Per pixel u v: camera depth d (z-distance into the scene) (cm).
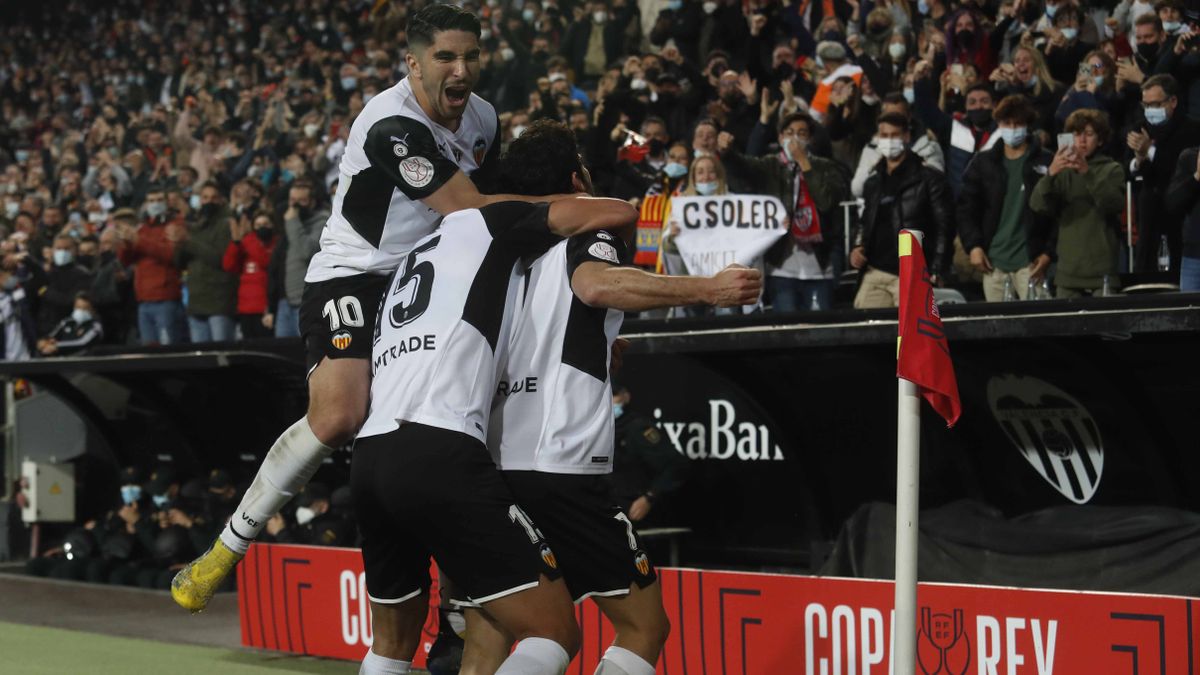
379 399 805
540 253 830
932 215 1642
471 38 842
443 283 801
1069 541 1416
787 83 2014
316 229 2261
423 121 858
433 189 834
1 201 3816
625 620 843
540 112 2386
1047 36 1906
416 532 792
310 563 1520
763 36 2206
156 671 1499
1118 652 1031
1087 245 1534
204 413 2233
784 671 1191
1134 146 1617
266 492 887
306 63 3722
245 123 3494
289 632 1545
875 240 1667
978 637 1107
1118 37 1922
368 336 885
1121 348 1376
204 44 4369
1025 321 1291
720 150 1747
